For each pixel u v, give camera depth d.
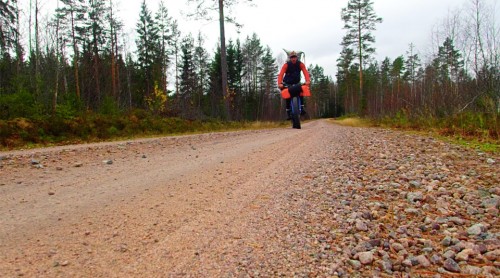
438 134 8.58
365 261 2.21
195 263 2.18
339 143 7.29
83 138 11.57
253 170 4.75
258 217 2.97
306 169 4.75
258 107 48.03
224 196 3.56
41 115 11.84
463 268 2.14
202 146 8.20
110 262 2.17
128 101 31.20
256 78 58.47
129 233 2.62
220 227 2.75
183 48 49.66
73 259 2.20
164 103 19.28
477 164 4.76
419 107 13.49
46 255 2.24
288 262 2.21
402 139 7.82
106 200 3.46
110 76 31.30
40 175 4.87
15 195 3.73
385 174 4.44
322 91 94.94
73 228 2.71
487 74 10.23
